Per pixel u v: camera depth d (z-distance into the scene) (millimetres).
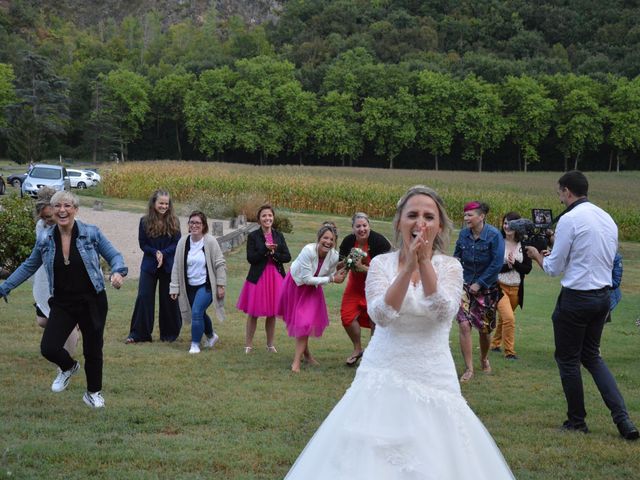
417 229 3336
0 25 157750
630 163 127250
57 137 114375
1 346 8492
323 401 6664
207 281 8875
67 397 6422
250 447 5270
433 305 3262
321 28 179125
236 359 8492
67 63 147500
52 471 4605
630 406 6891
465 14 190250
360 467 3090
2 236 13156
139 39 194000
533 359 9258
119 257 5984
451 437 3229
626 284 18312
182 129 124062
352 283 8312
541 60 149750
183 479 4578
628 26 182500
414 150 122938
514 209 36469
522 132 120188
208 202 30406
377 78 122875
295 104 115688
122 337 9555
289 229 25266
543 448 5516
